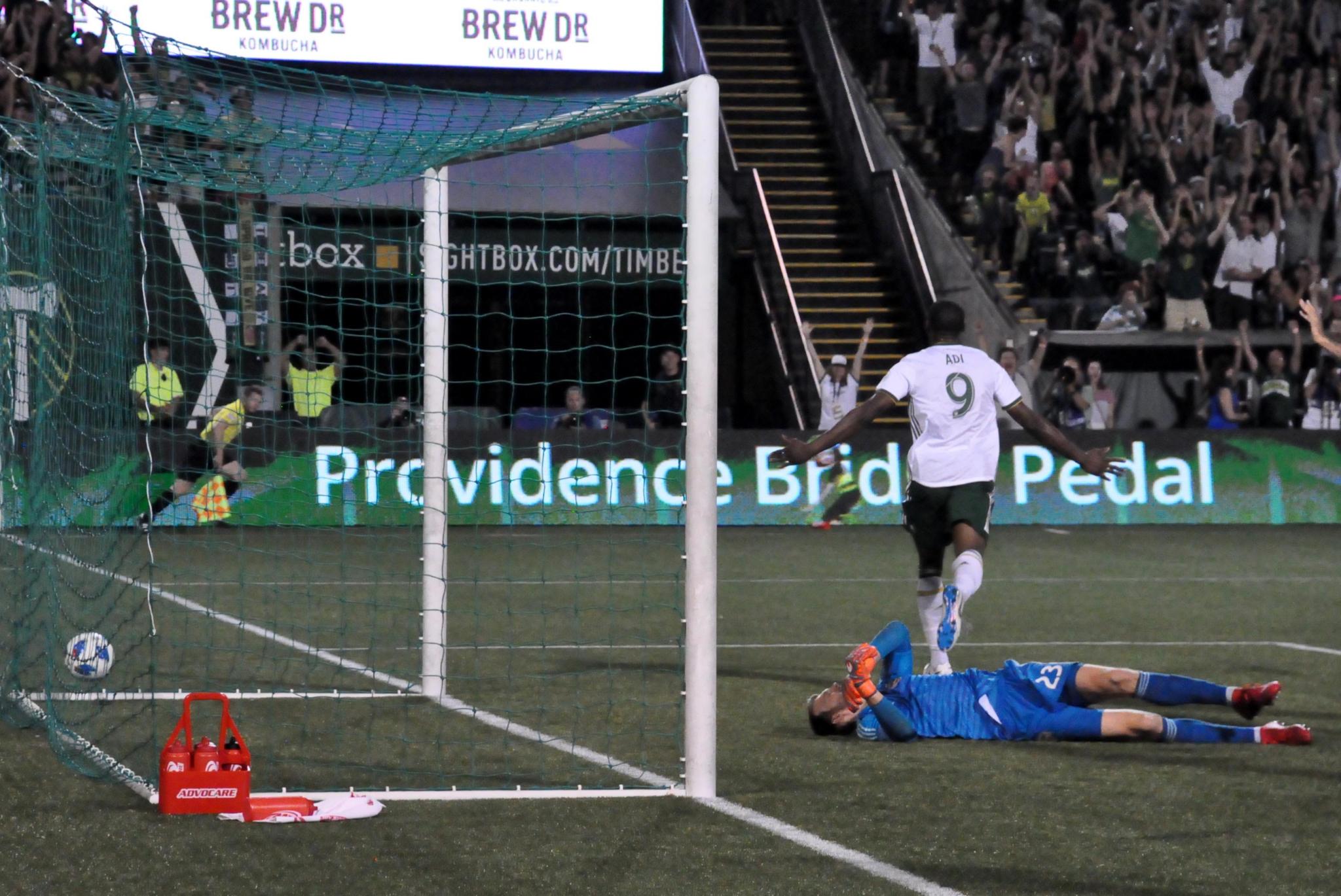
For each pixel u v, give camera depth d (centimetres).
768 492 6144
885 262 7581
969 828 1639
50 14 6191
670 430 6016
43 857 1495
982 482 2380
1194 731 2058
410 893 1385
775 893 1391
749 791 1808
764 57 8588
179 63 2227
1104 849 1559
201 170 2509
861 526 6169
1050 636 3303
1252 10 8294
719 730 2208
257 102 2441
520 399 8081
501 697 2467
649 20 6906
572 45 6812
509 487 5884
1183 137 7912
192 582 3997
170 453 4662
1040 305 7350
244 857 1499
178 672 2686
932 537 2408
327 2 6494
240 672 2705
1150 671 2836
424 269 2473
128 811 1675
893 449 6253
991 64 8006
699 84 1812
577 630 3306
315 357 5566
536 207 6819
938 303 2445
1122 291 7231
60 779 1827
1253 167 7894
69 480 2250
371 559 4706
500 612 3609
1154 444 6412
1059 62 8062
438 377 2453
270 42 6431
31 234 2417
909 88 8350
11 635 2747
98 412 2183
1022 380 6800
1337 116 8056
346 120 2434
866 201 7738
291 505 5484
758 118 8300
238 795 1670
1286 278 7594
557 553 5019
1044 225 7525
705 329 1803
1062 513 6319
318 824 1630
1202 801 1770
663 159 6988
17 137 2494
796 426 6931
